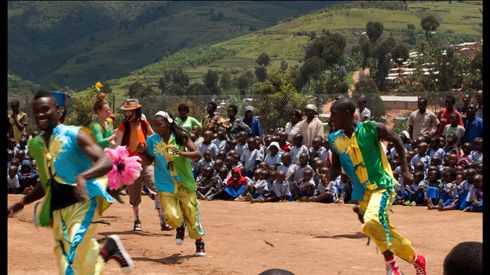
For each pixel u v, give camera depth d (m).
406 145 16.95
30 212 14.74
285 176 16.81
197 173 18.09
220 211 15.06
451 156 15.68
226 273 9.38
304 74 139.75
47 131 6.92
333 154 8.48
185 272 9.55
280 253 10.61
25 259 10.26
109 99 22.45
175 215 10.34
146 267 9.81
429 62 119.12
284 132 17.56
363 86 122.50
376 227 7.96
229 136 18.42
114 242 6.89
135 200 12.66
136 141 12.02
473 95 20.77
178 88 188.62
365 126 8.15
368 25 179.00
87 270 6.80
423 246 11.11
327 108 28.72
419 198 15.56
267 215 14.45
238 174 17.22
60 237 6.88
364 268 9.53
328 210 15.05
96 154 6.73
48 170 6.89
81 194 6.45
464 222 13.13
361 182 8.22
